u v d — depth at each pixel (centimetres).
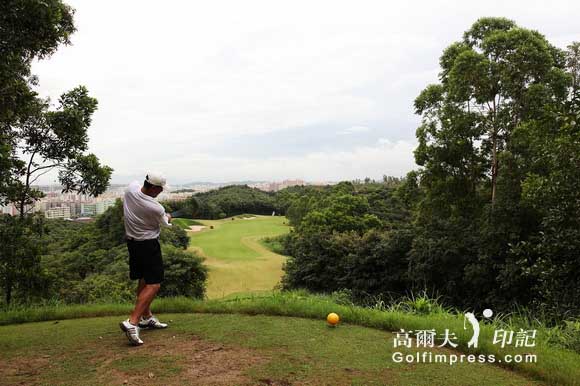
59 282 1005
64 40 704
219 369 327
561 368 327
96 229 3772
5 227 901
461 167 2006
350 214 4516
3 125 828
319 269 3105
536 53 1758
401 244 2545
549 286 838
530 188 918
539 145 959
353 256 2805
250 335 423
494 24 2047
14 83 646
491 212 1792
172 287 2670
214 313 537
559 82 1772
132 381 303
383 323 456
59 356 362
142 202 413
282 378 309
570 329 463
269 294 714
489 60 1847
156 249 423
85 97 961
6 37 591
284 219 9525
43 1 632
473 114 1925
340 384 300
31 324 507
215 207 9631
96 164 977
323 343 397
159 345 391
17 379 311
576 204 801
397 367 337
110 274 2648
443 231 2169
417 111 2147
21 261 910
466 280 1923
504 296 1748
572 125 791
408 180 2177
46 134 922
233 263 4900
